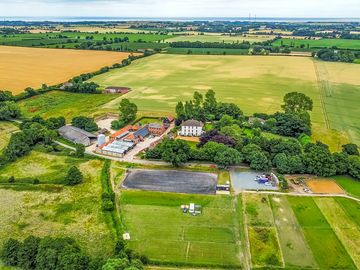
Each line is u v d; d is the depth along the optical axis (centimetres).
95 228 9088
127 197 10488
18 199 10394
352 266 7888
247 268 7819
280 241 8669
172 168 12300
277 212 9812
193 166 12406
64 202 10275
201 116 16612
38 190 10888
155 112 18238
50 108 19000
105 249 8312
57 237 8694
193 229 9094
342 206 10119
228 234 8919
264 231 9012
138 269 7075
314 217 9606
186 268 7825
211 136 13662
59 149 13688
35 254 7794
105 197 10306
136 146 14138
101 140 14125
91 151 13725
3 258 7919
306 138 14312
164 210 9888
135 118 17225
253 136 14350
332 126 16312
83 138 14288
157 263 7894
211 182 11375
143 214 9700
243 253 8275
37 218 9512
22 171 12056
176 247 8431
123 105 16600
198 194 10688
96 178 11656
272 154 12581
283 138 14725
